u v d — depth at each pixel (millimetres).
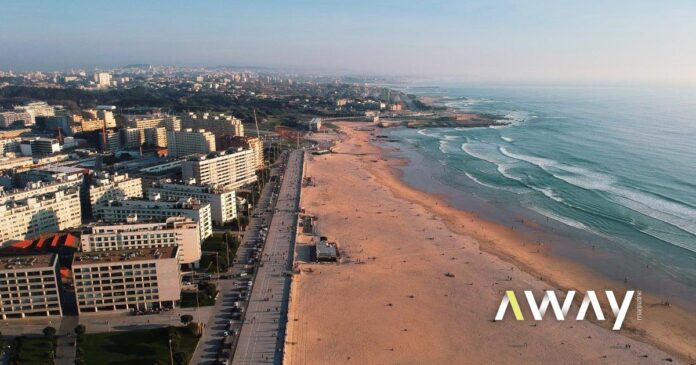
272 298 182500
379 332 160750
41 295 166625
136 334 157250
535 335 159250
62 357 145500
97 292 170125
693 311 176625
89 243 199125
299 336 157750
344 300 182500
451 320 168625
